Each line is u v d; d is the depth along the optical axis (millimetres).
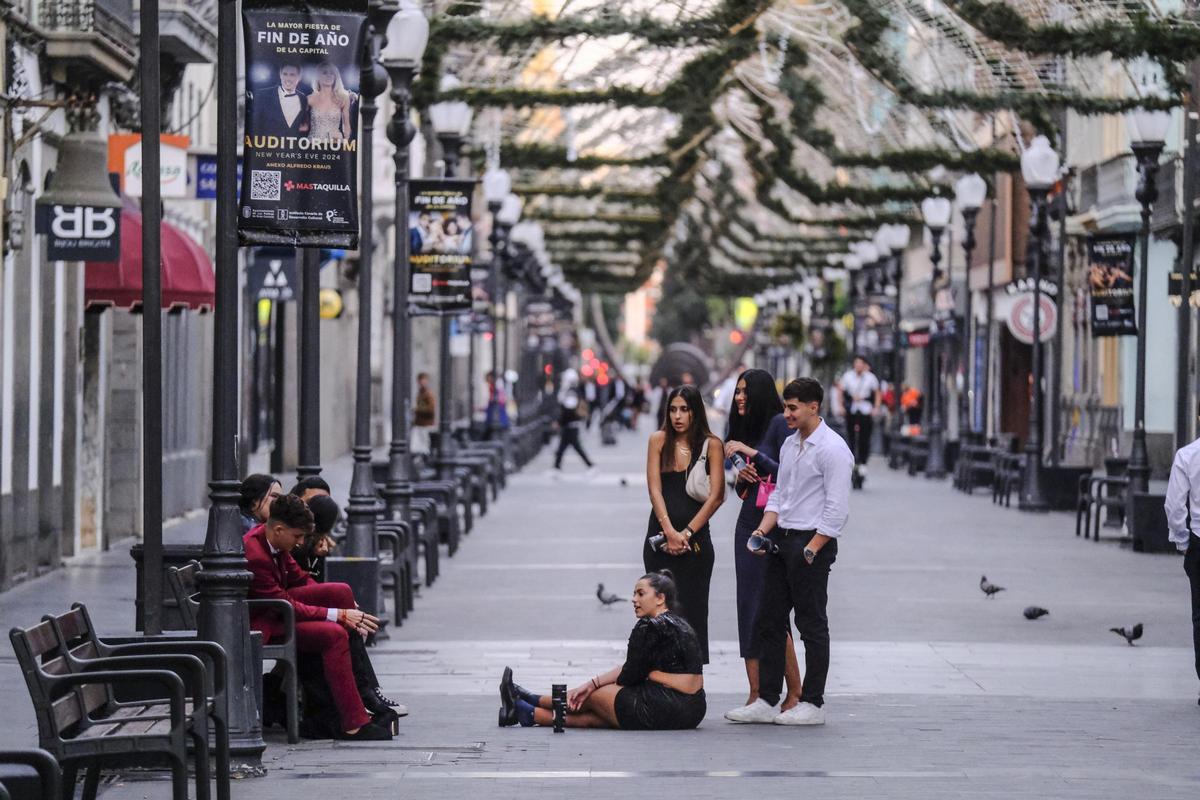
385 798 26500
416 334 181250
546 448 182250
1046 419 150875
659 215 162750
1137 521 70000
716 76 81938
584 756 29828
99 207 54406
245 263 97062
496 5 73875
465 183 66750
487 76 85188
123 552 67812
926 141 105250
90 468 67562
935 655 43062
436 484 69625
